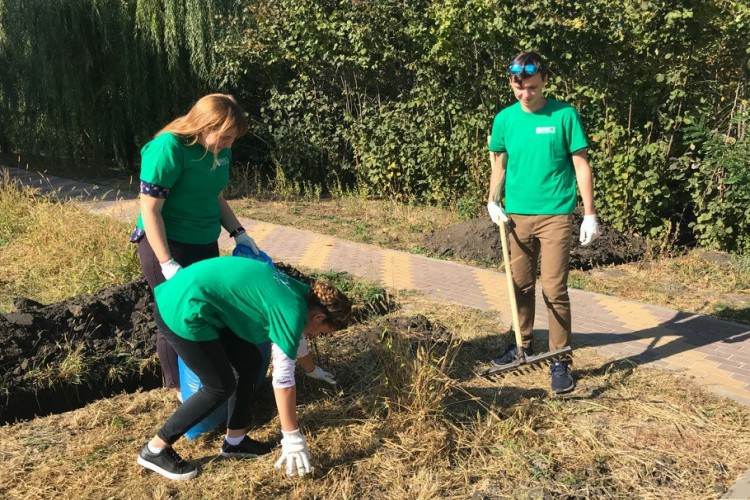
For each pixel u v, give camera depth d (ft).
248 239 12.92
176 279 9.93
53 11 40.93
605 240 24.67
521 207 13.35
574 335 16.24
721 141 23.13
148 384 14.08
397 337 14.20
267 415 12.50
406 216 31.65
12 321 13.98
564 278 13.19
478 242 24.66
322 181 39.83
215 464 10.90
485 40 27.45
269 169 42.32
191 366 10.03
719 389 13.16
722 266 22.65
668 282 21.38
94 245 22.34
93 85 43.88
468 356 14.92
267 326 9.71
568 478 10.37
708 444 11.27
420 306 18.25
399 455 11.04
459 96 31.22
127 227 24.04
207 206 11.73
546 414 12.32
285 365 9.70
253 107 42.37
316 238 27.43
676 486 10.17
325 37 34.58
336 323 10.16
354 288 18.67
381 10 32.45
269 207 34.81
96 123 44.29
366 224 30.50
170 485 10.29
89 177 44.50
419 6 31.94
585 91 25.86
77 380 13.19
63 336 14.10
